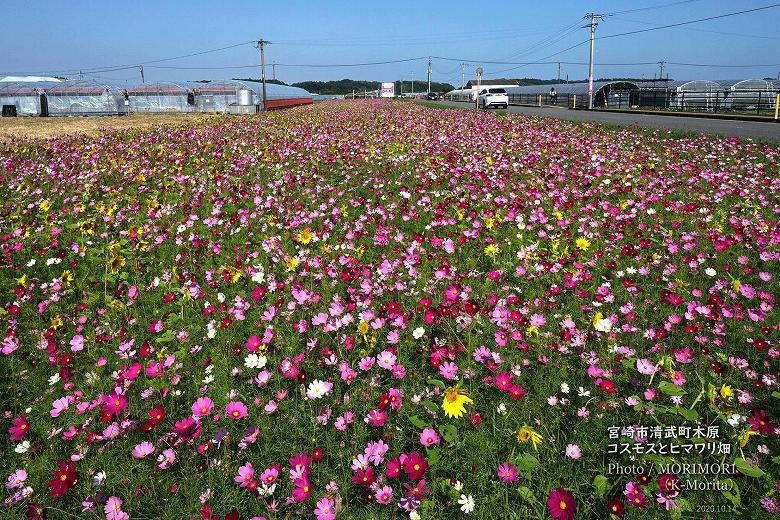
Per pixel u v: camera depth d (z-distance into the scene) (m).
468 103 59.84
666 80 55.84
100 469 2.42
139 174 9.10
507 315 3.34
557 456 2.39
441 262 4.51
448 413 2.28
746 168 9.53
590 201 7.07
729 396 2.56
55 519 2.16
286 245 5.33
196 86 46.59
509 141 14.09
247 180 8.74
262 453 2.47
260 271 4.50
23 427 2.49
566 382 2.95
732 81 50.72
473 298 3.88
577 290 4.02
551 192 7.27
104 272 4.83
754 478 2.26
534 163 10.16
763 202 6.67
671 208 6.48
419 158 10.97
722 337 3.29
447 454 2.42
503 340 3.03
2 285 4.54
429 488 2.19
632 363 2.89
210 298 4.14
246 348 3.34
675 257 4.81
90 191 8.14
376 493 2.11
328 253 5.01
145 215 6.73
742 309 3.59
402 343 3.31
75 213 6.83
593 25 48.06
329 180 8.73
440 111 33.28
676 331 3.40
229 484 2.34
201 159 11.04
